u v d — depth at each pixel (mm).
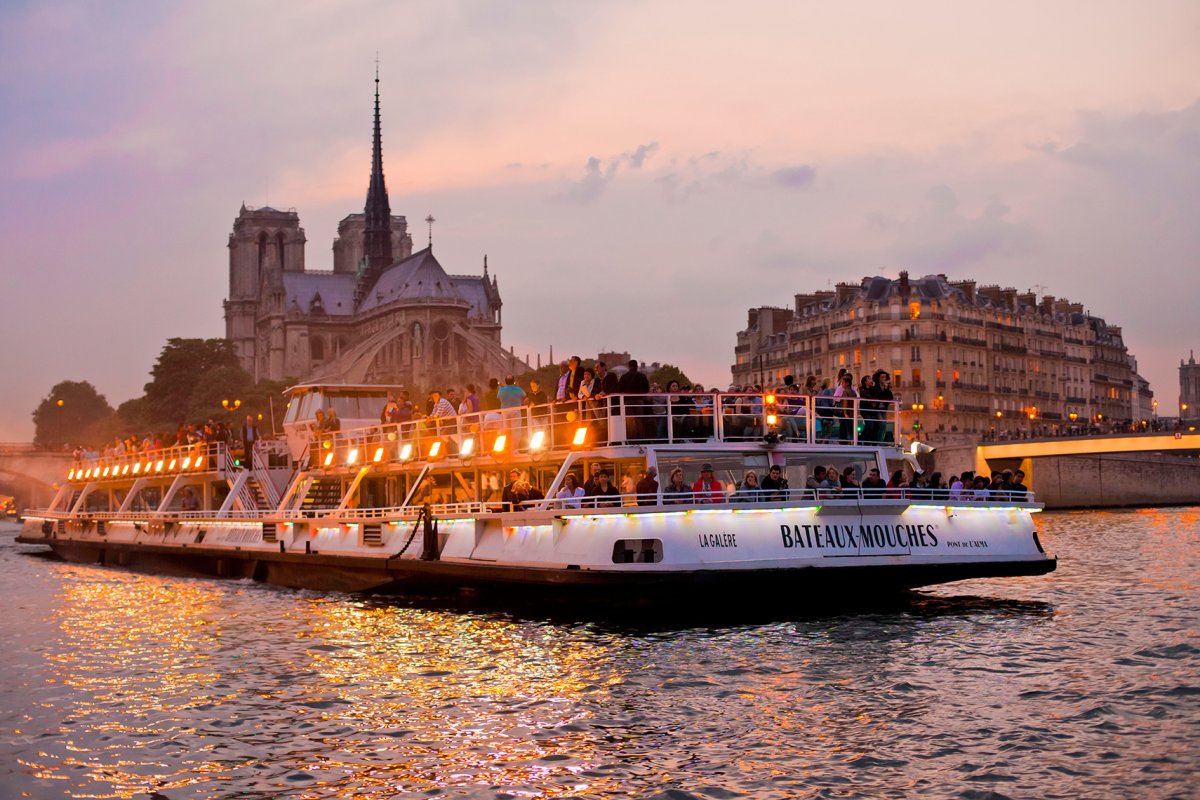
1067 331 181625
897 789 15664
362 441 39344
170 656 26609
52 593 41188
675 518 26281
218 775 17078
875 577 27516
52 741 19156
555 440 29938
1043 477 123062
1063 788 15555
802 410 29547
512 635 27578
